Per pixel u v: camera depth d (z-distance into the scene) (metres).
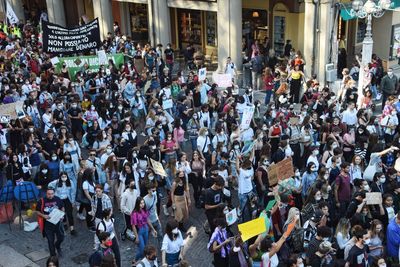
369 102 18.25
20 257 12.48
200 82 20.00
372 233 10.15
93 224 13.29
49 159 14.90
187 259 12.20
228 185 13.86
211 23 29.81
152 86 21.36
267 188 12.57
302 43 26.38
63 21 33.47
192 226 13.53
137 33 33.62
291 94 21.52
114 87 20.67
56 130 17.64
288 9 26.42
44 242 13.19
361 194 11.33
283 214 11.52
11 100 19.30
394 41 25.19
